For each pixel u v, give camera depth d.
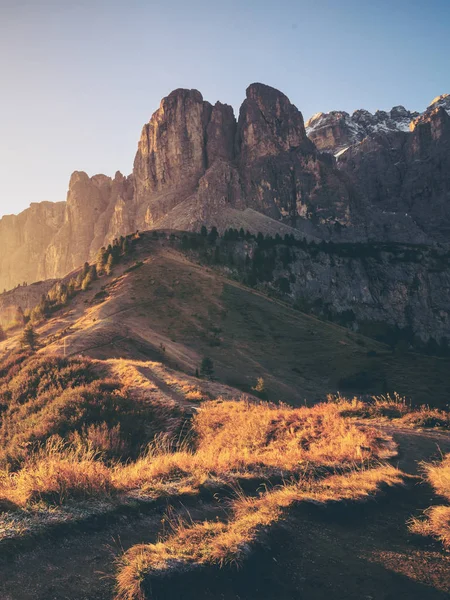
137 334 102.56
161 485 8.11
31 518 6.03
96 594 4.69
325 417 17.02
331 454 11.57
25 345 97.38
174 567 5.06
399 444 13.27
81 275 185.25
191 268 175.38
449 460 10.91
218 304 144.75
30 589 4.59
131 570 4.91
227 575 5.22
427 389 84.50
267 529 6.27
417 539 6.74
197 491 8.09
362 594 5.16
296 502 7.42
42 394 31.72
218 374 94.62
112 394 26.42
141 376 31.23
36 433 21.78
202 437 18.86
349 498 7.86
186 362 95.44
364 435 13.71
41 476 7.23
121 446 18.28
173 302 142.00
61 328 124.75
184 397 27.69
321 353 116.31
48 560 5.23
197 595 4.90
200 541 5.81
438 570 5.76
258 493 8.63
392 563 5.94
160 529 6.64
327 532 6.81
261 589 5.16
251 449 14.59
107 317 125.31
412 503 8.35
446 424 16.03
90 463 8.25
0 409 31.70
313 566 5.75
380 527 7.21
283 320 140.50
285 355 115.56
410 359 104.56
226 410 22.30
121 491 7.62
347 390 91.94
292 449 12.66
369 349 120.19
